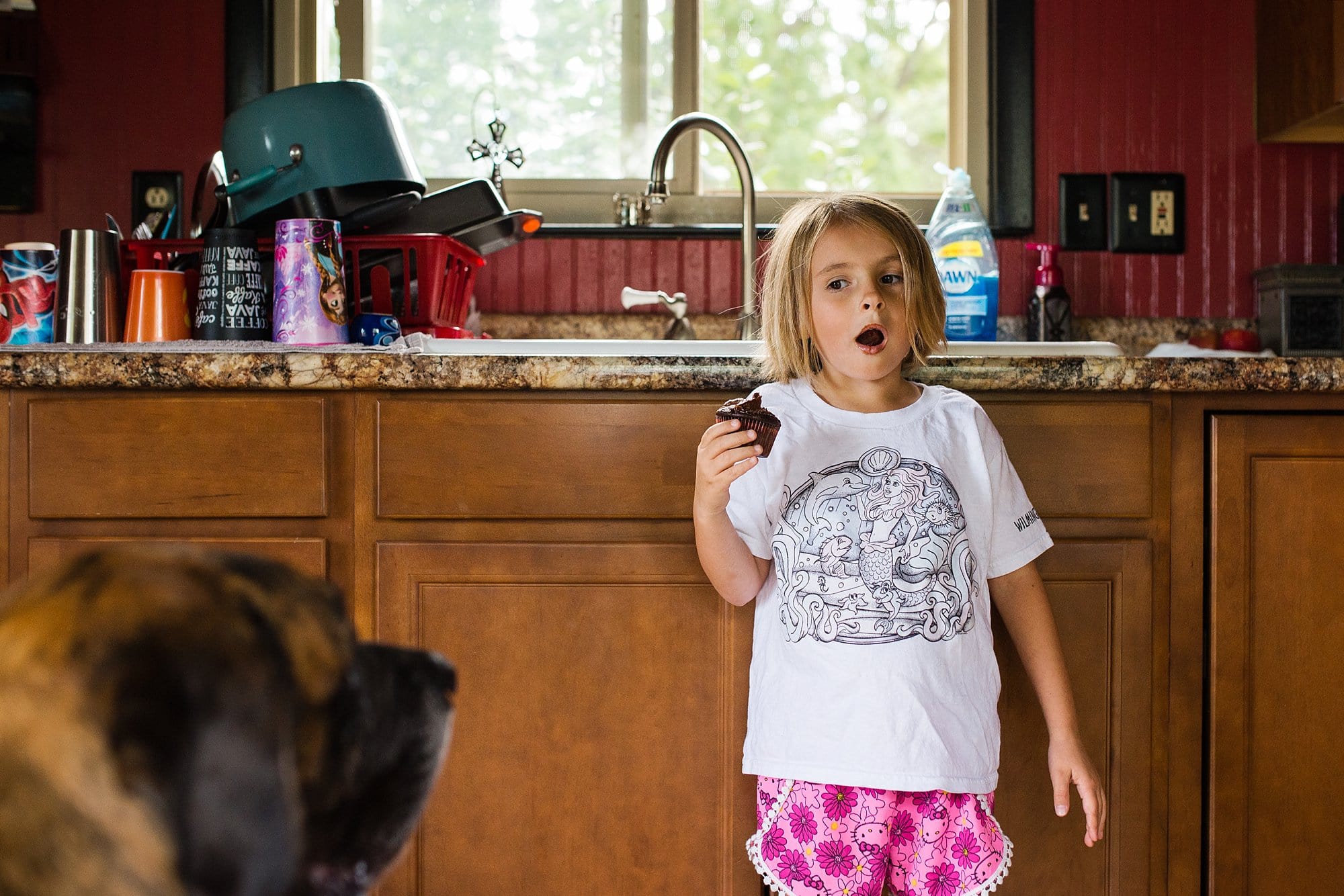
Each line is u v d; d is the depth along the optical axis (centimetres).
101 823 36
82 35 202
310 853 44
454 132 213
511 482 127
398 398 127
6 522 127
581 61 213
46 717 37
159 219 181
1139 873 129
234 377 125
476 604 127
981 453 121
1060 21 209
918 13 218
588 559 127
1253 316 211
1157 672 130
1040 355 141
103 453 127
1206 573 131
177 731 37
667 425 127
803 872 112
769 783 116
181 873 37
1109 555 129
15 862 36
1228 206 211
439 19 212
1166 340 210
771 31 218
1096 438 129
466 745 127
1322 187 211
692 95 213
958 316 187
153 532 127
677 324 189
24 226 202
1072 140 210
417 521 127
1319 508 130
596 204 211
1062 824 128
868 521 116
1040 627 121
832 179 218
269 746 39
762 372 126
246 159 159
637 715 127
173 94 203
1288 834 130
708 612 127
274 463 127
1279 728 130
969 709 113
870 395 124
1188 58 210
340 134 158
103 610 39
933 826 112
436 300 161
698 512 115
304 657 43
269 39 205
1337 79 187
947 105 218
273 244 161
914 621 113
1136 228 209
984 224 194
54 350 127
